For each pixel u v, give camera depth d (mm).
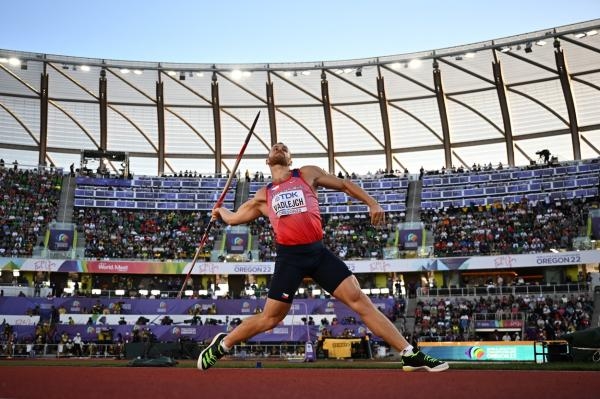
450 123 53656
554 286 39062
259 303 40562
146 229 49469
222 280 47156
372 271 44062
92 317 38688
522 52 48312
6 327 35594
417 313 39562
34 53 49062
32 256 43000
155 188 52656
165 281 46406
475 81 51188
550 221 46156
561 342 21047
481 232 47031
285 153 5789
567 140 51844
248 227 49062
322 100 53906
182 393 5066
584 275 40469
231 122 55312
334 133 55594
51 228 46312
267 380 6355
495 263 42156
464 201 50125
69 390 5480
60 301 38969
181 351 29344
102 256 45781
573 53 47500
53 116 53188
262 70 51344
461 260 42969
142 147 55438
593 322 35844
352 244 48312
